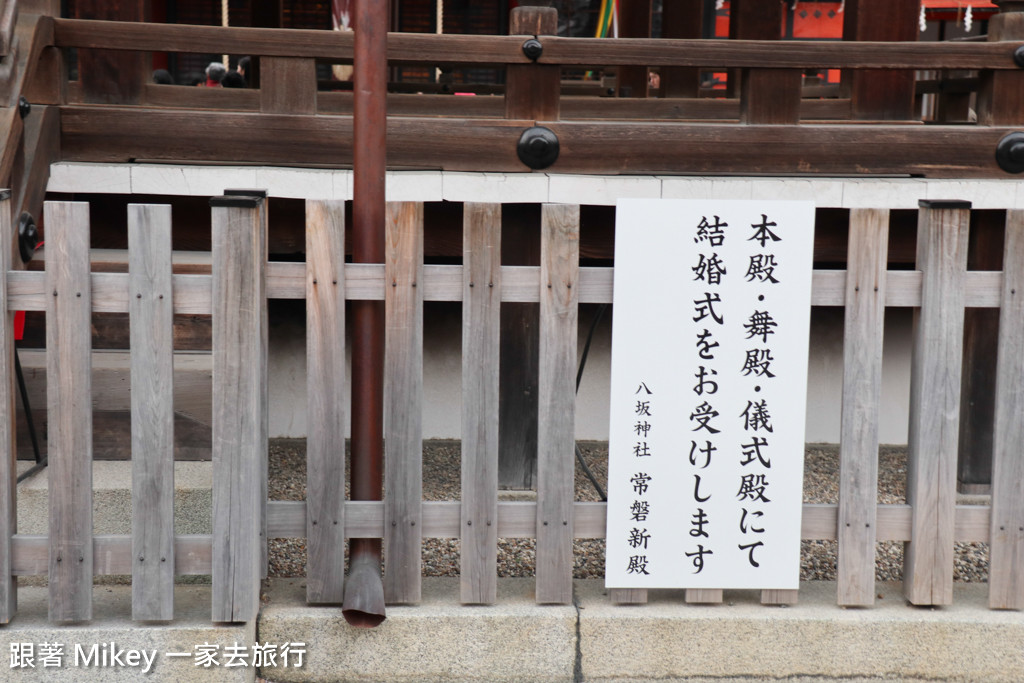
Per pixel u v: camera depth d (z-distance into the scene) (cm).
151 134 425
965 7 1290
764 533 317
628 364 308
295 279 308
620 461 312
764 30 645
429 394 530
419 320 304
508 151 431
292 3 1440
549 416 310
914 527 319
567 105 611
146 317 285
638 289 305
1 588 295
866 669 319
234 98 510
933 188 441
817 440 548
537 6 423
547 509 314
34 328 414
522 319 433
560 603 320
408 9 1498
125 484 351
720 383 310
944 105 621
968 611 324
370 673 314
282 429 526
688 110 615
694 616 316
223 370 287
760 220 304
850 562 321
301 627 310
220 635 299
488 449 311
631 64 427
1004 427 314
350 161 432
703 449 313
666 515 315
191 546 298
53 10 412
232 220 282
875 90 475
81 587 296
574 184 427
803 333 309
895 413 541
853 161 443
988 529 322
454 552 385
